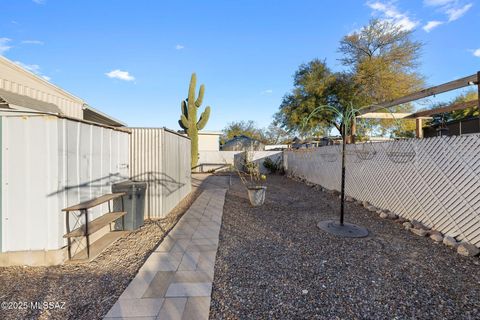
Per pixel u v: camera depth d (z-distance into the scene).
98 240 4.05
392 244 3.86
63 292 2.55
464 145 3.85
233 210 6.27
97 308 2.27
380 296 2.42
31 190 3.09
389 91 13.93
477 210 3.62
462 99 17.56
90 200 3.85
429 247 3.73
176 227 4.81
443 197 4.21
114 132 4.79
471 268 3.03
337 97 16.70
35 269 3.05
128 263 3.28
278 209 6.37
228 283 2.69
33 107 4.82
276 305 2.28
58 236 3.16
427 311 2.19
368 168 6.66
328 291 2.51
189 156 9.10
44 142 3.09
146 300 2.36
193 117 16.92
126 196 4.67
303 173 12.79
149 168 5.74
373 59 15.21
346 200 7.48
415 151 4.90
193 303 2.31
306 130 17.22
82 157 3.68
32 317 2.16
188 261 3.24
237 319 2.09
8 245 3.10
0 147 3.04
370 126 12.90
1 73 4.65
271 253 3.51
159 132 5.75
